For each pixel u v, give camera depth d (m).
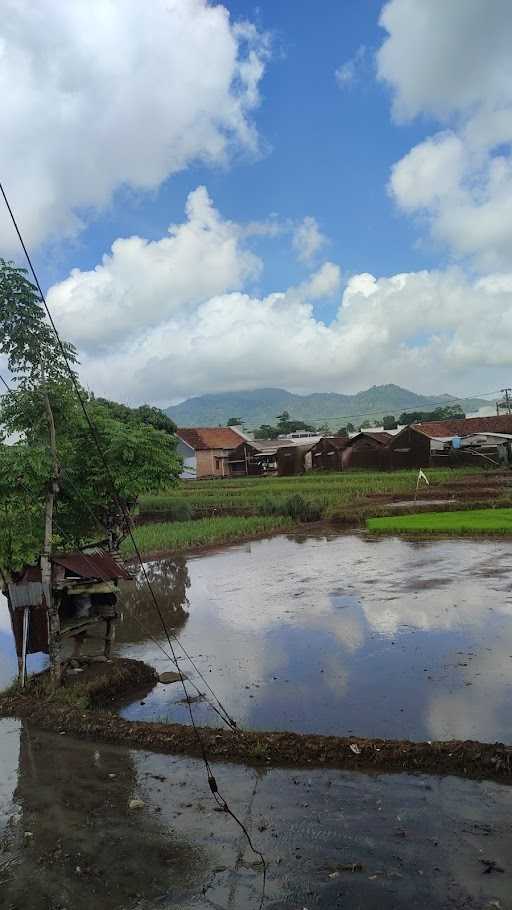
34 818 6.57
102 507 14.34
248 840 5.80
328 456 65.06
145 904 5.10
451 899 4.81
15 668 12.31
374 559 20.75
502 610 13.30
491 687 9.25
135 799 6.75
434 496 37.09
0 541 11.03
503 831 5.61
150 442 14.67
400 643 11.65
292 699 9.43
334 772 6.95
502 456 54.19
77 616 11.59
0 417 10.60
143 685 10.67
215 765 7.39
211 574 20.42
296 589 17.11
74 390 10.77
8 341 10.04
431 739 7.79
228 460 74.44
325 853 5.50
